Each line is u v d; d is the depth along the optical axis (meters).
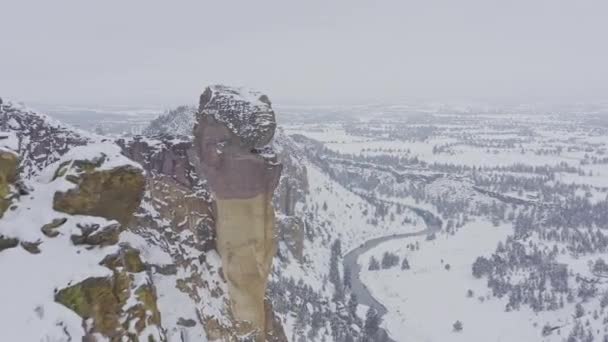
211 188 36.94
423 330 185.00
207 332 33.25
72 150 23.72
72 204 22.36
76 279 20.12
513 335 186.88
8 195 21.48
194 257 35.94
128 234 32.88
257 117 36.09
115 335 20.78
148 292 23.52
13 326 17.92
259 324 37.31
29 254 20.45
